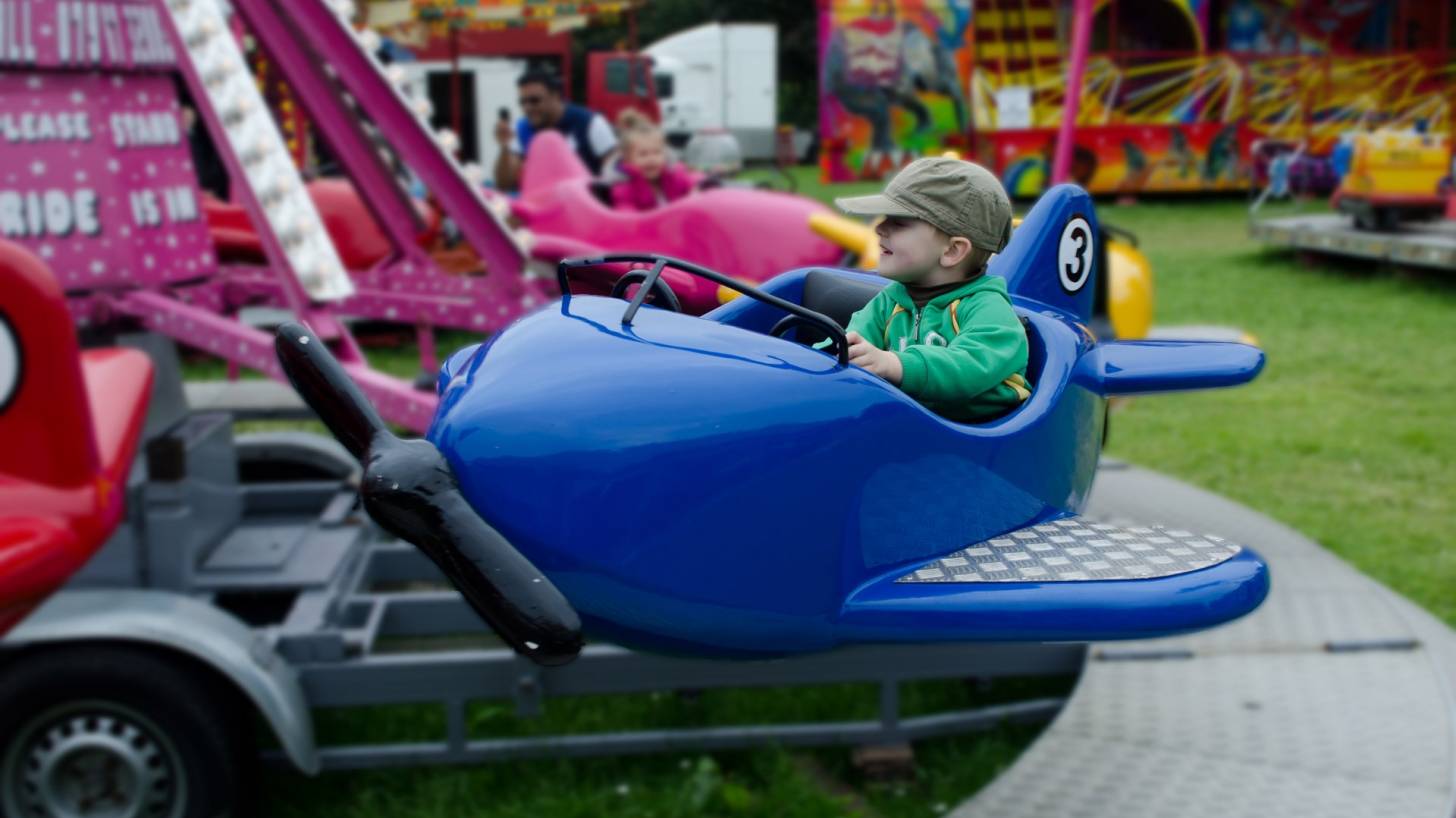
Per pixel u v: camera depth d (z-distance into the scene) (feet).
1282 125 68.18
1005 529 5.87
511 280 16.88
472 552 4.53
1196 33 68.90
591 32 116.57
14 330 9.00
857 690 13.71
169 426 13.66
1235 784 9.74
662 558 4.76
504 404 4.80
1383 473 20.88
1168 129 67.51
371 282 20.75
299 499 17.10
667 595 4.80
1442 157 42.19
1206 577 5.18
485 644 15.14
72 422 9.27
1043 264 7.90
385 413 13.21
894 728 12.13
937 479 5.41
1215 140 67.92
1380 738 10.38
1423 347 30.37
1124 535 5.83
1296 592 13.69
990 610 4.99
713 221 21.75
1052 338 6.64
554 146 26.00
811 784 11.83
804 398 4.97
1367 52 72.18
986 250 6.32
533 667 11.64
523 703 11.69
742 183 28.40
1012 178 67.36
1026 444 5.92
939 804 11.49
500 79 62.49
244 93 13.25
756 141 97.40
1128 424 24.20
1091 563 5.36
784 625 5.02
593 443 4.71
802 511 4.94
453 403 4.92
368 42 16.69
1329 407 25.16
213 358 29.19
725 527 4.82
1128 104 71.26
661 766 12.17
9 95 11.60
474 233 16.67
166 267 13.19
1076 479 6.57
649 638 4.99
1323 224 45.42
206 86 13.07
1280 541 15.49
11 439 9.14
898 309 6.59
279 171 13.28
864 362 5.75
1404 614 13.10
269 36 18.13
